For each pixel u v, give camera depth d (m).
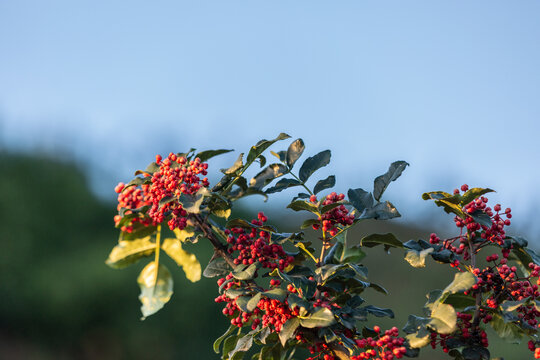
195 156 0.84
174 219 0.81
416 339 0.76
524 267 0.83
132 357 2.05
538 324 0.79
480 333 0.78
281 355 0.81
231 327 0.82
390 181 0.82
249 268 0.79
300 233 0.82
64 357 2.09
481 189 0.78
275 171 0.85
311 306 0.77
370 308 0.82
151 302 0.88
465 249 0.81
